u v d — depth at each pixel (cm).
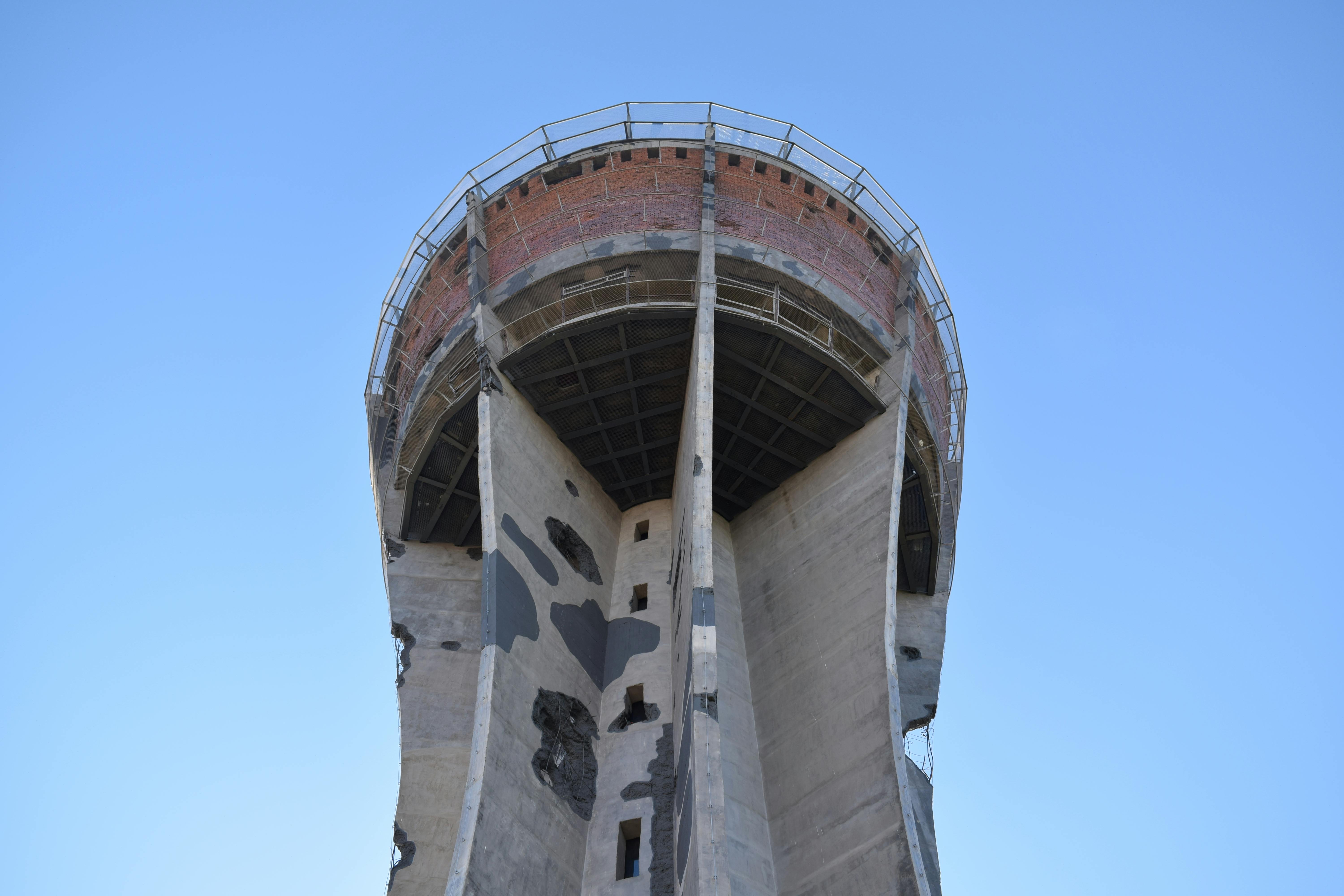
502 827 2214
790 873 2331
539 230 3088
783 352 2830
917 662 3122
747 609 2914
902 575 3256
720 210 3009
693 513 2419
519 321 2961
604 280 2925
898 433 2809
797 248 3027
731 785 2469
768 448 3036
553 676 2592
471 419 2953
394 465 3142
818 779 2408
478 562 3222
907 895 2088
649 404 2992
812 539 2859
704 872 1923
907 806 2181
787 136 3219
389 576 3162
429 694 2945
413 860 2688
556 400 2953
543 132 3228
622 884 2391
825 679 2539
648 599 2959
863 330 2961
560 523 2909
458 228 3228
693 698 2150
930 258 3306
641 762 2598
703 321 2692
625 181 3095
